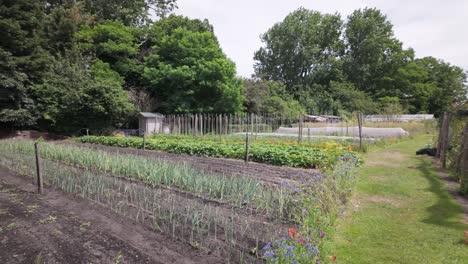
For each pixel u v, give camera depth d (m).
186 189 4.91
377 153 10.13
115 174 6.06
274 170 6.61
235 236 3.04
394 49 38.69
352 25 41.19
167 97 21.22
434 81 41.44
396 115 23.47
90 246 2.78
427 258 2.74
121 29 20.97
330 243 2.85
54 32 19.05
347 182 4.67
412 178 6.27
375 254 2.82
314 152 7.80
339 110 30.05
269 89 28.64
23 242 2.86
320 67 40.44
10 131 15.50
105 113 16.73
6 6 15.94
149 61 21.12
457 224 3.63
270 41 43.72
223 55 22.94
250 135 14.97
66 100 16.03
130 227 3.28
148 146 11.34
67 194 4.59
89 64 19.64
